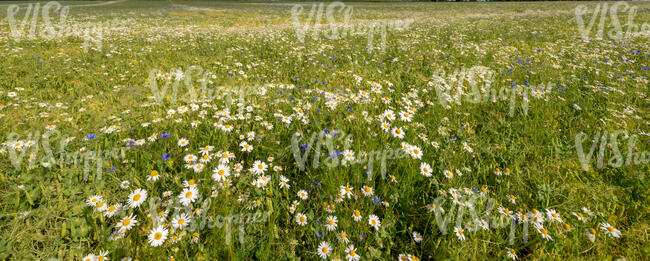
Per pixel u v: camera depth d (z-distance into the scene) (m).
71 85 5.52
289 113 4.04
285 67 7.15
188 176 2.79
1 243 2.10
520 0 59.59
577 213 2.32
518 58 7.87
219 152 2.83
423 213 2.42
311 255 2.07
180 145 3.11
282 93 4.80
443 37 11.88
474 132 3.87
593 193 2.62
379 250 2.09
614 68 6.77
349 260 1.92
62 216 2.37
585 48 8.77
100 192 2.60
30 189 2.58
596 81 5.55
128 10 31.61
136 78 6.07
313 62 7.33
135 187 2.67
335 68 6.93
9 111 4.11
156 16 24.92
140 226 2.24
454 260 1.98
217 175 2.47
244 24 20.20
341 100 4.12
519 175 2.85
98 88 5.47
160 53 8.53
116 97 4.95
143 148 3.19
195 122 3.51
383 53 8.71
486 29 14.38
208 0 59.38
